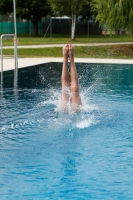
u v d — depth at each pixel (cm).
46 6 4791
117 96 1062
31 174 533
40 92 1121
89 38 4347
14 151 623
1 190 485
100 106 927
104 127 752
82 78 1408
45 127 752
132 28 2802
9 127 752
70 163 571
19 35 4906
